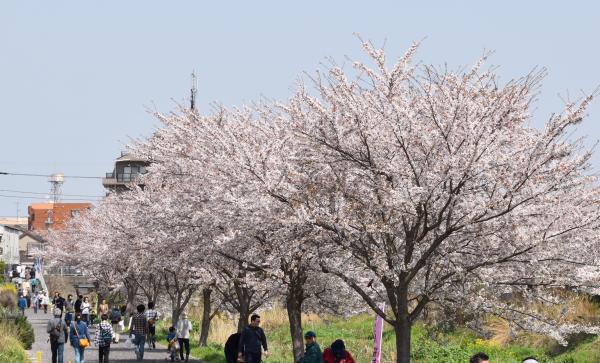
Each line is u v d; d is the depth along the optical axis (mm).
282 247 27328
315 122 24406
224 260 36000
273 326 65750
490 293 26297
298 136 24922
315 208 24031
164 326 70750
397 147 23547
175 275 51812
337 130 23672
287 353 45531
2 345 38938
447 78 23125
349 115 23375
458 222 23250
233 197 27219
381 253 24438
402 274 24469
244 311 37344
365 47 23812
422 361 43062
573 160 22469
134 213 40188
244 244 31766
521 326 25109
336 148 24031
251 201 26391
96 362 42062
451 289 25422
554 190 22953
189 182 33969
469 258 25125
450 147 22766
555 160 22547
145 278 64750
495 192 23000
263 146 27922
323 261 27078
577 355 40469
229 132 29219
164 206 34219
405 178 23266
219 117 35406
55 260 89562
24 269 130750
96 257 66125
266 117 32438
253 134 31859
